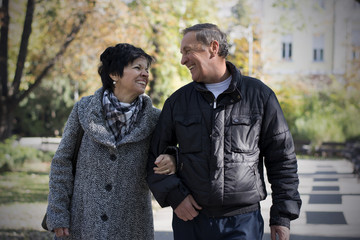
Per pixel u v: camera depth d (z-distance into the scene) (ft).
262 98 7.99
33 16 44.96
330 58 94.07
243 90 7.97
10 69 51.37
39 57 49.06
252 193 7.68
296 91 78.69
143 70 8.53
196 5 36.06
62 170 8.53
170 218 21.26
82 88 48.03
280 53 92.38
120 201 8.32
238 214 7.75
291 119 71.87
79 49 44.50
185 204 7.80
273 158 8.07
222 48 8.07
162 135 8.33
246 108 7.88
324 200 25.95
